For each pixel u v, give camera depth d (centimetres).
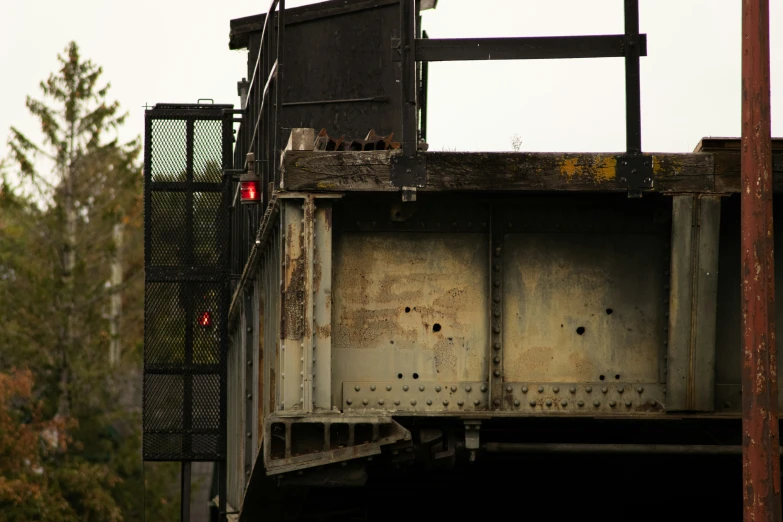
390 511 5484
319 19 6297
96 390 17112
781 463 3934
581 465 4928
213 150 6450
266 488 4619
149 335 6362
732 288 4028
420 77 6309
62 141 18012
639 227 4009
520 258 4003
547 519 5475
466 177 3806
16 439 14825
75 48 18188
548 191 3834
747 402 3462
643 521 5531
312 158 3803
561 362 3975
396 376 3953
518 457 4725
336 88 6247
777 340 4044
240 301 6397
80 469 15475
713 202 3856
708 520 5506
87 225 17950
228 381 7594
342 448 3775
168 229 6406
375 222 3984
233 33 6856
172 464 16775
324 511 5222
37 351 16888
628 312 3997
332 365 3938
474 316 3991
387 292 3978
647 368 3984
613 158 3841
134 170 18312
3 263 17412
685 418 3912
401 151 3812
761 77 3522
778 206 4050
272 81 4975
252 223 5644
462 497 5459
